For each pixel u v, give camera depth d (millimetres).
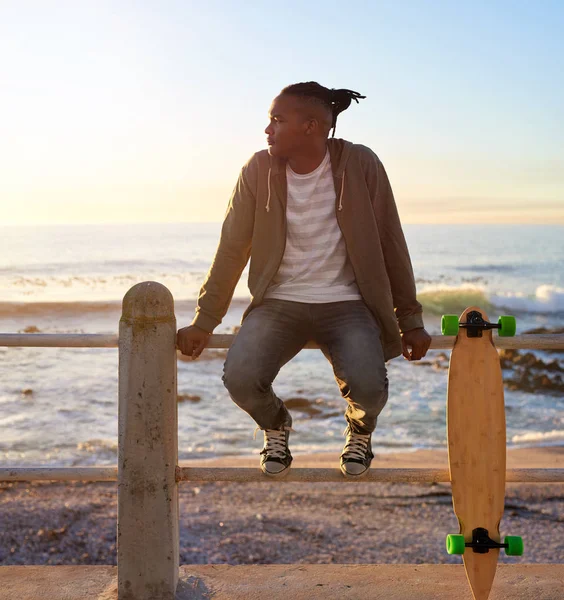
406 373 14828
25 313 25891
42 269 50094
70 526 5926
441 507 6789
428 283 44156
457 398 2865
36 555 5371
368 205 2807
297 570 3260
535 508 6715
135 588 2926
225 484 7359
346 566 3311
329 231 2828
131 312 2852
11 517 6082
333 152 2850
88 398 12297
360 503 6840
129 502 2900
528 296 30656
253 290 2879
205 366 15188
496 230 112938
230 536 5883
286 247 2855
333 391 13125
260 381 2740
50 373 14242
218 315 2912
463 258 64188
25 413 11227
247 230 2908
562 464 8852
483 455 2857
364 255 2799
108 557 5367
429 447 9688
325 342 2881
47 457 9078
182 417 11242
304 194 2824
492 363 2863
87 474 2951
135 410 2871
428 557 5574
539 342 2857
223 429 10570
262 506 6688
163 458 2883
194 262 58000
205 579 3164
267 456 2875
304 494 7074
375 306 2824
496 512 2859
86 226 124625
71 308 26609
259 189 2848
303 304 2820
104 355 16219
